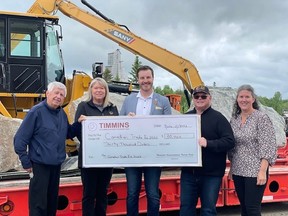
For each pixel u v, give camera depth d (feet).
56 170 15.19
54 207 15.46
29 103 26.86
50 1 30.96
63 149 15.26
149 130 15.79
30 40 26.27
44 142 14.73
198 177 15.25
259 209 14.52
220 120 14.80
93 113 16.15
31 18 26.22
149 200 16.05
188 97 32.35
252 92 14.67
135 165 15.88
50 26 26.84
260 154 14.30
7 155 18.66
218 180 15.07
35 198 14.73
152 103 16.21
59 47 27.25
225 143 14.39
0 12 25.49
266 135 14.28
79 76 26.73
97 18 31.68
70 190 18.13
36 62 26.32
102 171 16.37
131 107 16.37
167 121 15.64
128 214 16.25
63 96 15.08
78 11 31.48
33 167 14.79
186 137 15.48
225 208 23.68
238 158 14.75
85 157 16.03
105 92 16.20
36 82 26.35
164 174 20.17
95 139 16.02
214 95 25.79
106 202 16.71
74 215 18.21
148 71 16.06
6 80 25.67
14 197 17.10
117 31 31.86
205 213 15.07
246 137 14.55
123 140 15.93
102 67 27.02
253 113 14.75
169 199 19.83
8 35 25.73
